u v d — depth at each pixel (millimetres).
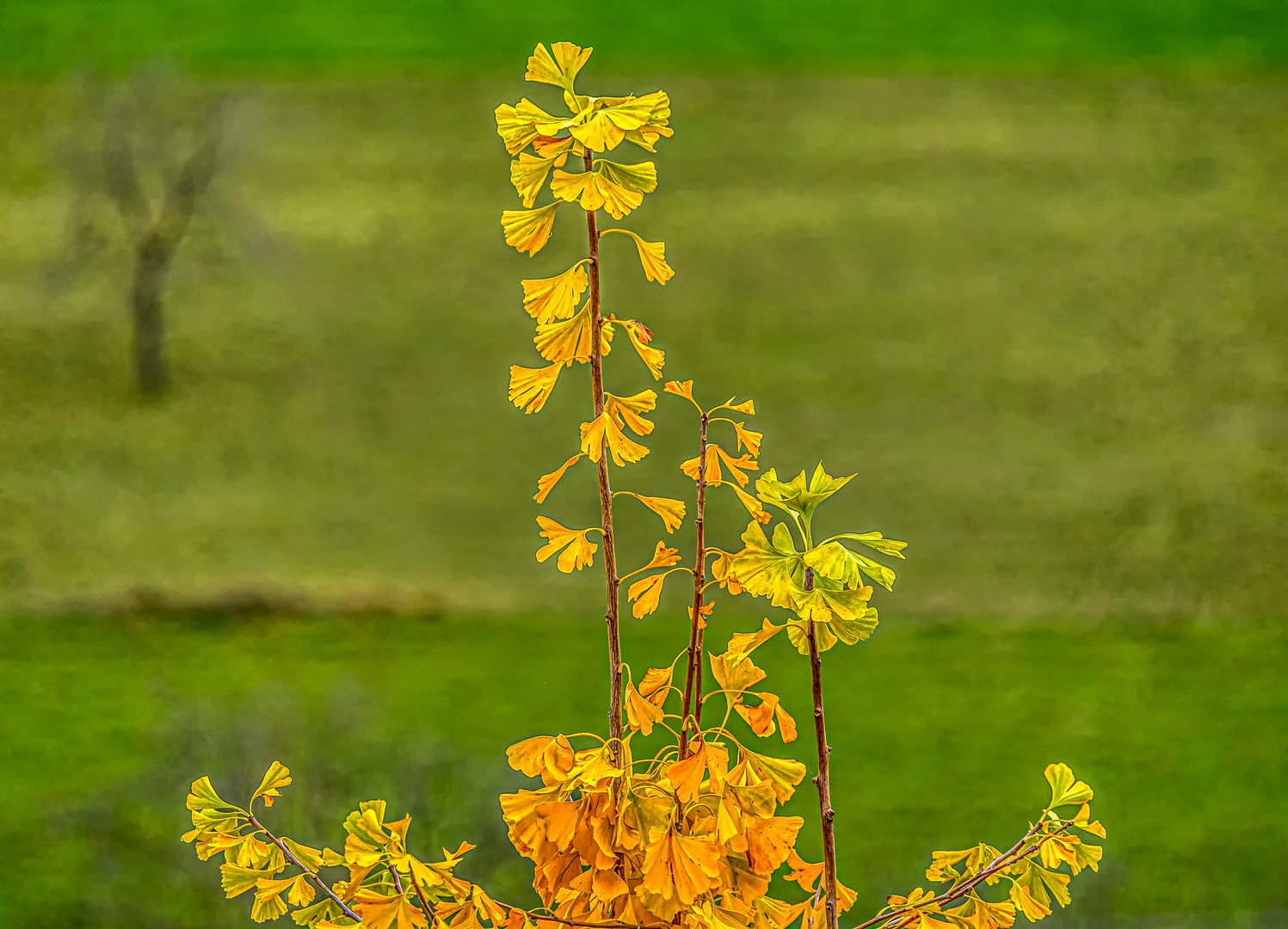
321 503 53000
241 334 66188
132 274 71000
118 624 44188
